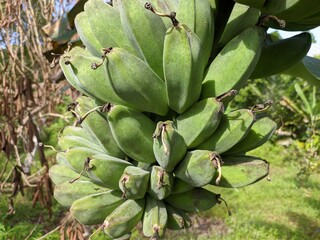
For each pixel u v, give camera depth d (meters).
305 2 0.48
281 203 3.02
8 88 1.55
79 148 0.53
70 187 0.58
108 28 0.53
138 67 0.46
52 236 2.13
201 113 0.47
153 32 0.48
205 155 0.46
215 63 0.51
